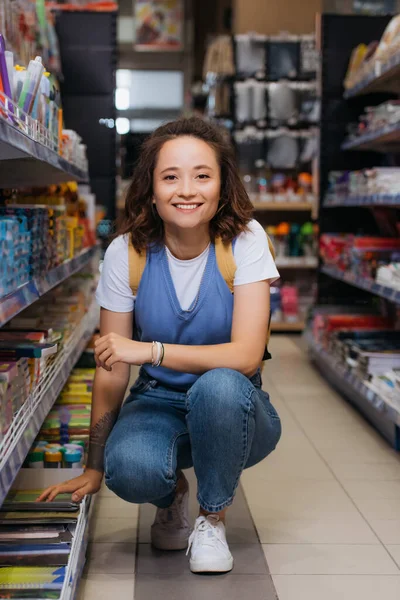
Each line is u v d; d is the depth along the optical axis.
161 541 2.30
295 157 6.89
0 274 1.65
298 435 3.65
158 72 12.34
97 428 2.15
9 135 1.55
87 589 2.04
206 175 1.99
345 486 2.95
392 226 4.85
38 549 1.85
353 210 5.63
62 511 2.06
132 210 2.12
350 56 5.51
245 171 6.94
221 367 1.99
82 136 5.46
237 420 1.96
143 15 10.94
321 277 5.64
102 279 2.18
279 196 6.80
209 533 2.15
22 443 1.74
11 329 2.39
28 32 3.33
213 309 2.10
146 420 2.07
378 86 4.99
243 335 2.04
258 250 2.09
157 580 2.11
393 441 3.47
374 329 4.61
